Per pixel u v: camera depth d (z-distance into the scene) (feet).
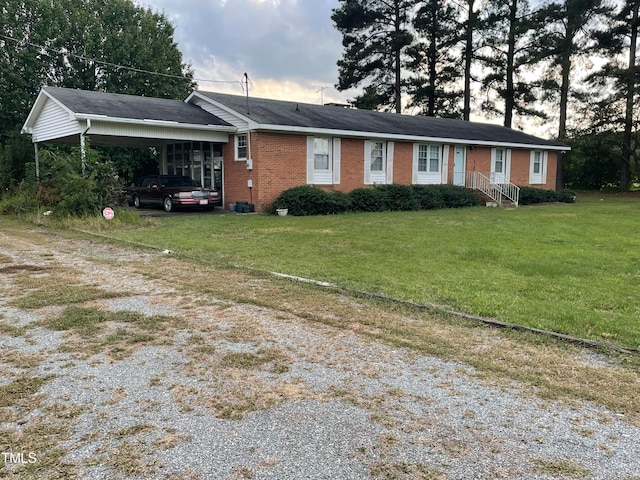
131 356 12.93
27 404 10.27
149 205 64.80
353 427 9.48
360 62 121.39
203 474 7.95
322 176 60.85
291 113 62.59
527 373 12.03
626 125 105.50
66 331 14.83
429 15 116.78
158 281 21.53
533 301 18.66
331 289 20.16
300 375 11.87
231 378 11.66
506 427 9.53
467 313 17.02
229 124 57.67
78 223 41.91
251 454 8.54
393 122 73.97
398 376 11.86
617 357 13.05
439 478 7.88
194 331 14.97
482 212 60.23
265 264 25.55
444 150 74.18
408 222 46.75
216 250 29.81
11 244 32.09
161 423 9.55
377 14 115.85
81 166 45.88
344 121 65.10
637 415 10.02
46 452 8.54
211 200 57.26
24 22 89.20
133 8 102.12
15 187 59.31
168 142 68.33
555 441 9.04
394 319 16.30
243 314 16.75
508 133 90.38
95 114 47.96
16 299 18.33
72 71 94.17
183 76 109.29
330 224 44.45
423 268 24.64
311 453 8.58
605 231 40.42
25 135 66.08
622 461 8.40
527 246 32.04
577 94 108.37
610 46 101.96
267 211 55.47
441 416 9.94
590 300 18.90
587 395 10.87
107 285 20.74
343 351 13.43
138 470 8.04
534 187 86.63
